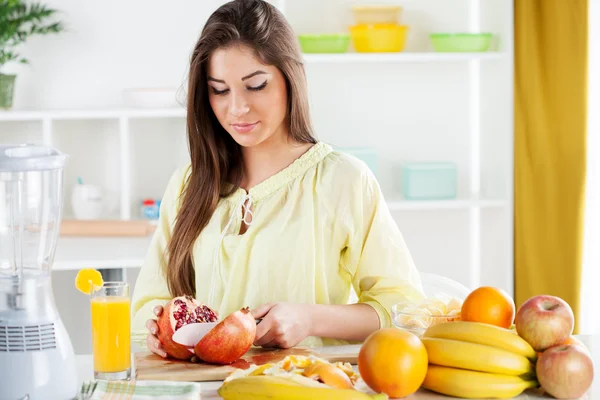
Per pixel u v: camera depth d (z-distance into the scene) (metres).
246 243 2.02
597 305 3.76
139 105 3.86
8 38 3.81
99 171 4.12
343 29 4.04
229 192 2.08
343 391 1.38
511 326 1.61
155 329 1.71
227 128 1.97
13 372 1.47
